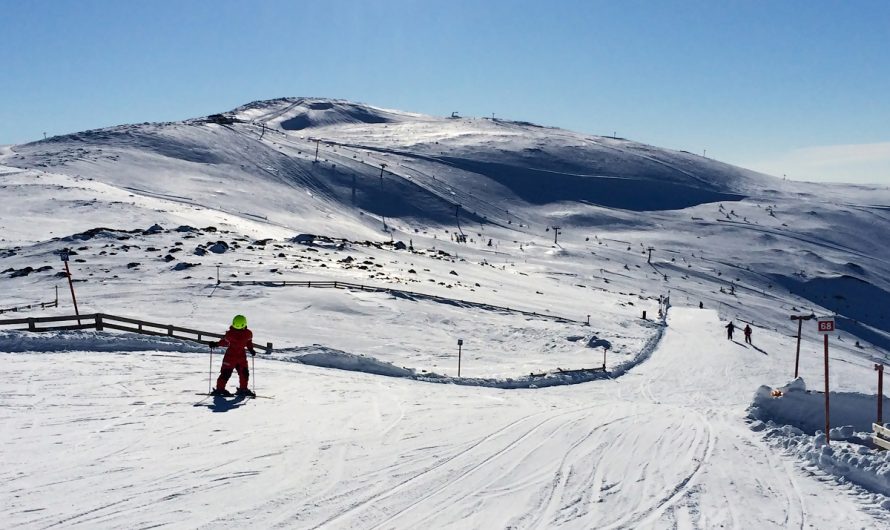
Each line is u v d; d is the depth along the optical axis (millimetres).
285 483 10180
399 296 46594
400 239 139750
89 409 14227
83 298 39688
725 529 9211
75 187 95375
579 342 40750
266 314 38969
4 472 10086
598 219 196750
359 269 56031
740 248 176750
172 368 19547
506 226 179000
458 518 9141
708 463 12531
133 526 8312
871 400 17203
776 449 14039
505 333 41625
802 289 150500
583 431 14562
